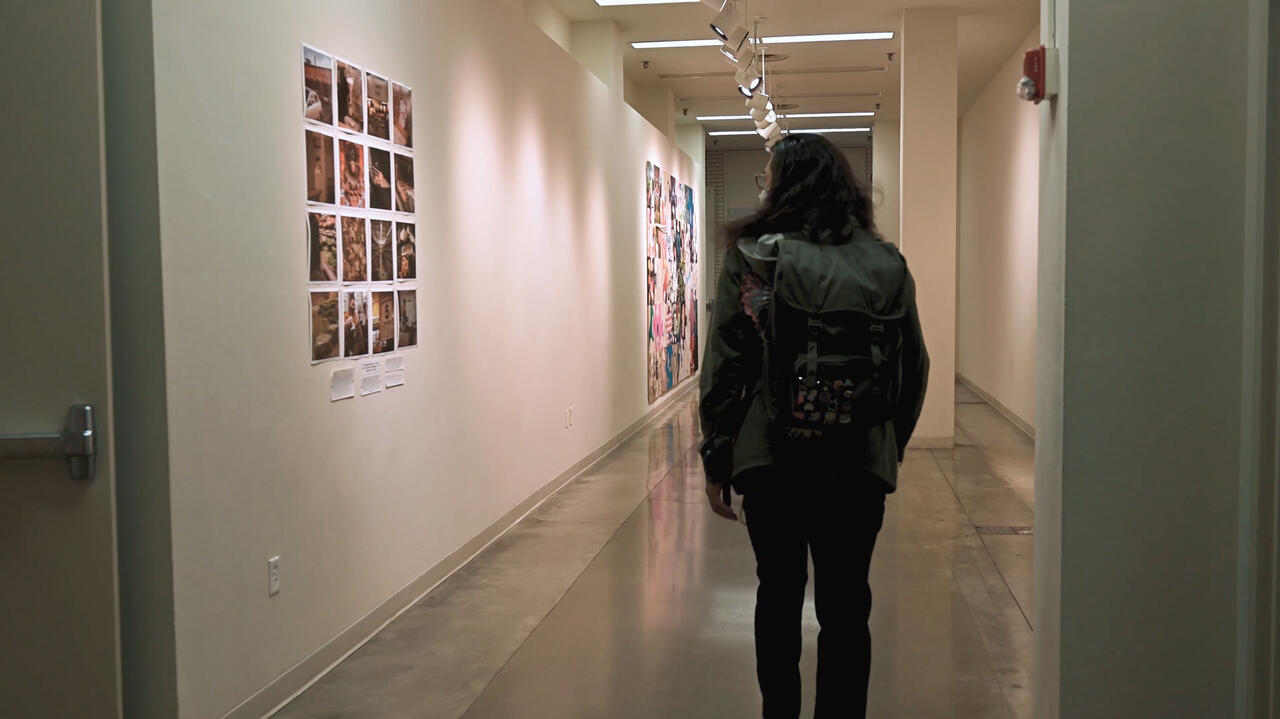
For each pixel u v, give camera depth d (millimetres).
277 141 3547
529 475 6891
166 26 2908
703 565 5438
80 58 2605
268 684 3461
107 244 2678
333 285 3963
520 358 6648
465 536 5531
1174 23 2391
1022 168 11227
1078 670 2479
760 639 2564
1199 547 2430
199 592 3062
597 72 10500
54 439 2615
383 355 4430
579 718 3389
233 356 3258
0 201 2633
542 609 4668
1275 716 2344
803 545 2553
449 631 4359
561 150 7789
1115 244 2424
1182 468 2430
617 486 7930
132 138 2869
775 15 10195
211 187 3139
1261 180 2307
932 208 9875
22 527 2674
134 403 2906
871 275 2402
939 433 9789
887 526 6301
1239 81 2377
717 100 15430
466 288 5555
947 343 9820
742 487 2529
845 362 2340
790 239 2484
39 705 2691
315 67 3830
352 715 3453
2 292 2641
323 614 3879
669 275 13711
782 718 2541
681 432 11211
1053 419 2586
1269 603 2340
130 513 2926
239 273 3295
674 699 3541
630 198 10859
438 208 5121
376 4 4379
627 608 4668
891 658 3926
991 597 4754
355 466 4164
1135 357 2430
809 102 15805
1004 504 6957
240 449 3297
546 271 7344
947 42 9883
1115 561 2453
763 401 2469
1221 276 2402
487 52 5949
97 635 2672
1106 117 2414
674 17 10391
